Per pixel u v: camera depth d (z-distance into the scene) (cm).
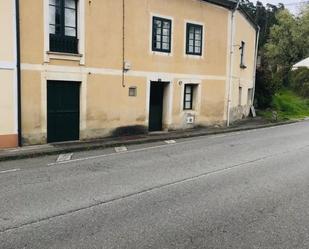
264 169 1020
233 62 2138
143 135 1617
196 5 1845
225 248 520
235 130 1923
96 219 622
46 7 1286
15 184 830
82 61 1403
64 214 644
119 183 851
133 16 1565
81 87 1413
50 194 758
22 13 1236
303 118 2706
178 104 1819
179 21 1769
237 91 2303
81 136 1431
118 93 1541
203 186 836
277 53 4862
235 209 682
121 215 642
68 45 1373
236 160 1142
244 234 570
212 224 607
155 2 1648
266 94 2916
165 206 693
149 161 1111
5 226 588
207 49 1936
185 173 960
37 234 558
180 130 1828
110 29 1486
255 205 707
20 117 1249
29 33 1256
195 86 1912
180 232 572
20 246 517
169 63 1742
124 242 533
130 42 1565
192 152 1276
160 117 1791
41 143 1314
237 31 2183
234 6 2045
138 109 1625
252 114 2617
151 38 1648
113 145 1377
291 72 4075
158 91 1767
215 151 1302
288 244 538
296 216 651
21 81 1251
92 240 538
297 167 1051
